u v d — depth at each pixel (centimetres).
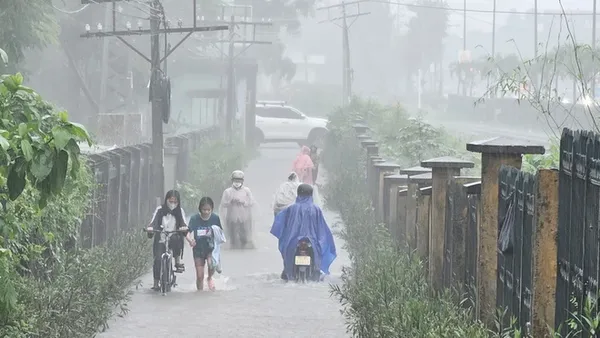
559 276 1877
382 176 5262
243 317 3297
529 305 2025
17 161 1644
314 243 4147
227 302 3603
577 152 1764
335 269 4509
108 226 4378
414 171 3841
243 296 3744
